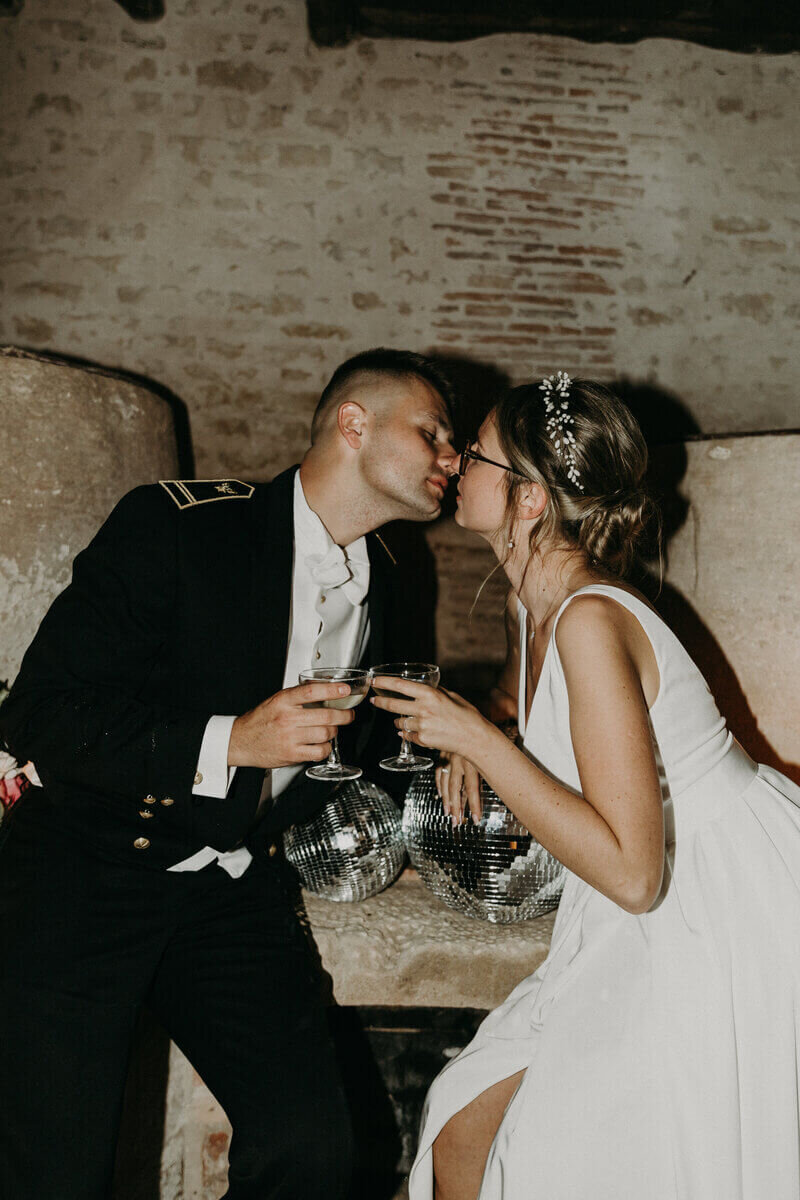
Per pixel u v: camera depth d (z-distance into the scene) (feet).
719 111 13.88
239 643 4.91
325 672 4.51
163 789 4.50
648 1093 3.76
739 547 7.38
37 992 4.26
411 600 13.24
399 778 7.23
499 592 13.30
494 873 5.82
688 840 4.22
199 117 12.75
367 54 13.06
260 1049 4.33
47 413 6.31
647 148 13.80
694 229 13.97
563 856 3.75
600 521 4.60
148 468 7.40
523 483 4.75
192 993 4.61
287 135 12.96
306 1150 4.06
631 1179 3.74
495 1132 4.36
